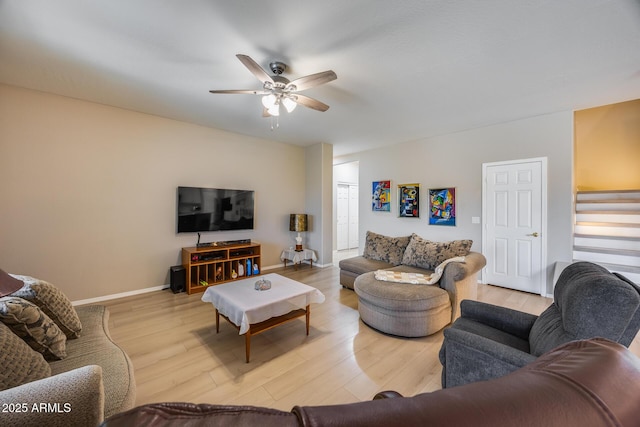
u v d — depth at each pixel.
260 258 4.55
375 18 1.78
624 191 3.67
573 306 1.20
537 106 3.30
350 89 2.82
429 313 2.45
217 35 1.95
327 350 2.28
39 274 3.00
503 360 1.29
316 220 5.40
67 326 1.59
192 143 4.10
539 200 3.63
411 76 2.55
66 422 0.84
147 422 0.34
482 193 4.12
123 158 3.50
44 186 3.01
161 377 1.91
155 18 1.78
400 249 3.85
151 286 3.78
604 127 4.32
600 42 2.02
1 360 1.02
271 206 5.14
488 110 3.42
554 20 1.79
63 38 1.99
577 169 4.45
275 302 2.26
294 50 2.13
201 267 4.08
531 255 3.70
